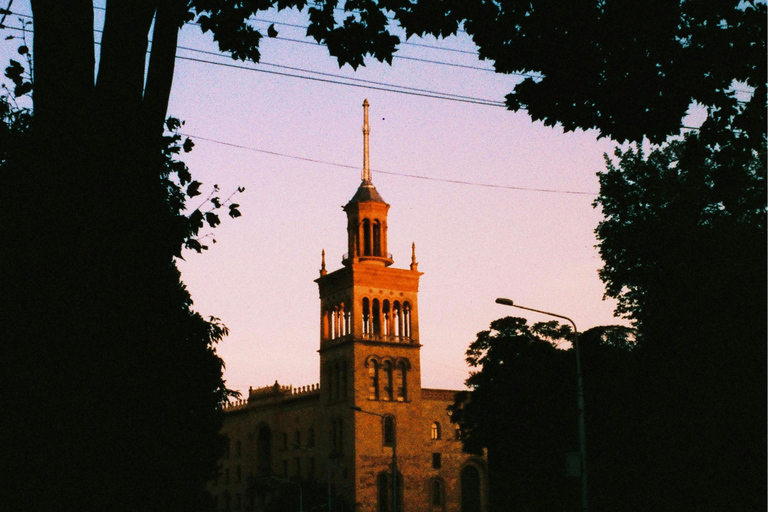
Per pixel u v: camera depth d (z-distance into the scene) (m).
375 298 118.50
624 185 53.84
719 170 20.14
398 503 114.25
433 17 18.67
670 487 36.66
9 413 12.36
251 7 18.06
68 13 13.66
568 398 71.38
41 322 12.69
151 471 13.31
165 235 14.56
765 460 33.12
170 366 14.22
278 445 131.38
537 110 19.73
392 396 116.62
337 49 18.78
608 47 19.17
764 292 35.00
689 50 19.50
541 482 73.56
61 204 13.23
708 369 35.09
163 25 14.73
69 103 13.56
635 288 49.56
